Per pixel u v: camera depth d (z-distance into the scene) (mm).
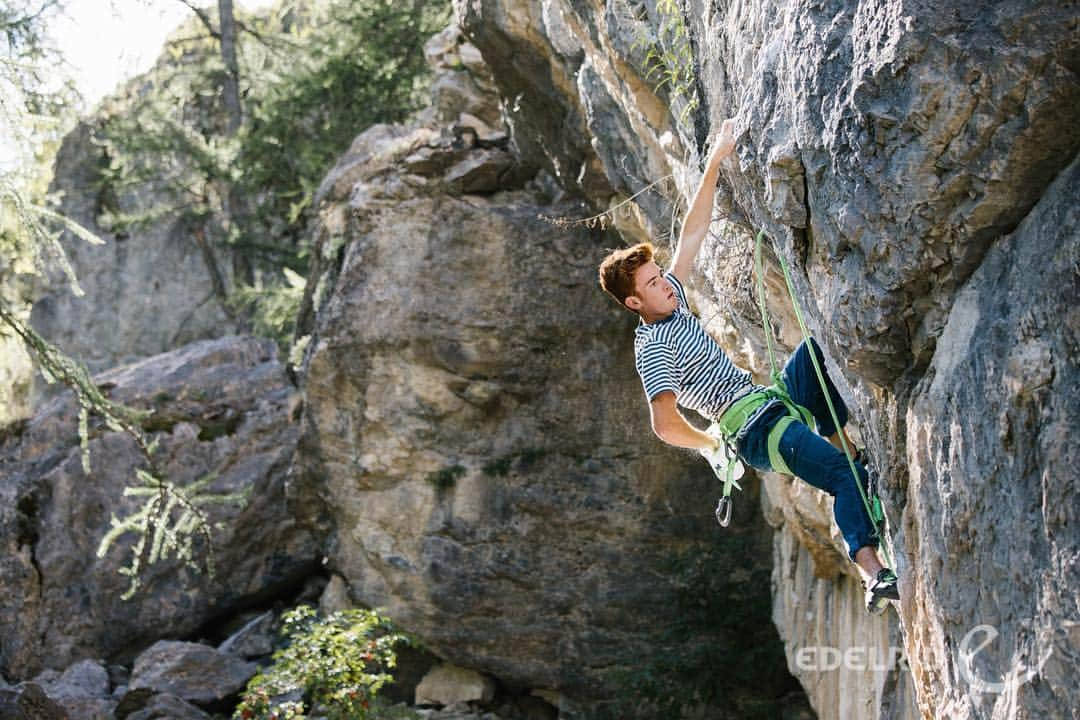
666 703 16031
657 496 16688
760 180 4938
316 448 17969
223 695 17609
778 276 6195
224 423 20797
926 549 4285
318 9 27078
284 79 24969
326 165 24656
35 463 20703
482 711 17250
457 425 17125
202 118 28984
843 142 4211
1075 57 3689
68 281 27938
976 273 4094
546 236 16828
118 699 17734
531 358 16859
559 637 16781
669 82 7570
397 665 17562
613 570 16719
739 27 5406
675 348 4855
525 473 17000
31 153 12070
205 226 27969
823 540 9945
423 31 24719
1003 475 3812
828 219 4422
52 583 19953
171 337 27844
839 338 4590
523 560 16906
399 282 17141
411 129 19078
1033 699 3627
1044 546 3611
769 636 16188
